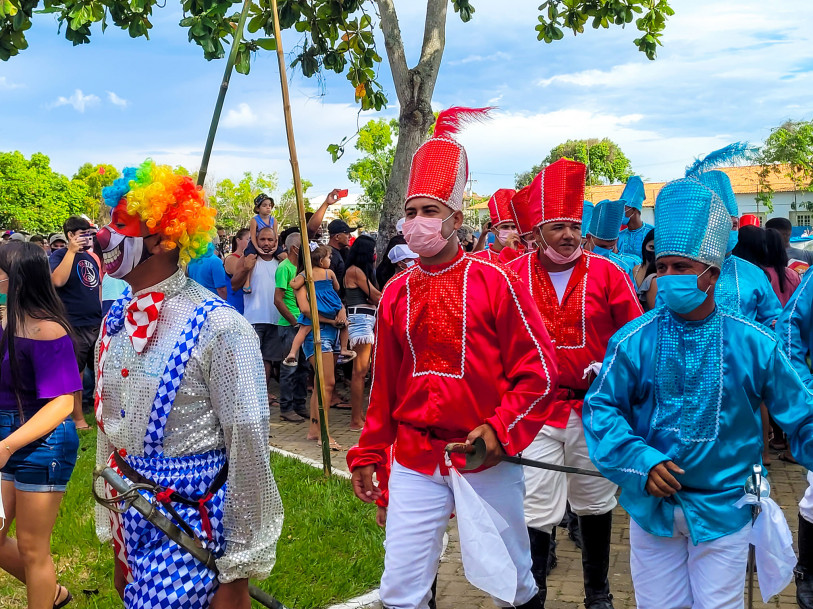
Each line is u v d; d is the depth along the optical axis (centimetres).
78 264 811
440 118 341
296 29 962
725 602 287
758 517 286
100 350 277
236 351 257
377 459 347
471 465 308
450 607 437
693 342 292
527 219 529
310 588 433
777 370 285
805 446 282
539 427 322
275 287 880
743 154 314
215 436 261
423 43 931
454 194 330
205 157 277
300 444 774
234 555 258
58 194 6694
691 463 291
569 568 494
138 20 809
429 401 327
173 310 262
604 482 417
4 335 353
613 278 434
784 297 654
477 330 326
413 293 336
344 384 1076
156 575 253
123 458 265
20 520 356
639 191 890
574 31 1041
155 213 248
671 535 294
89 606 416
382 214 952
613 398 304
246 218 4156
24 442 336
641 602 307
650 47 1043
